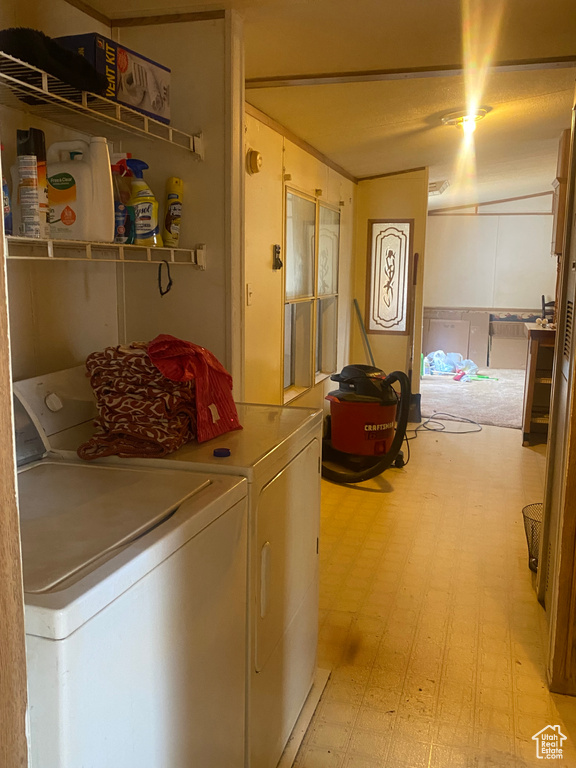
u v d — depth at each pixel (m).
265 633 1.58
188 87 2.19
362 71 2.71
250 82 2.83
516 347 8.65
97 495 1.32
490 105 3.33
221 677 1.33
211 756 1.29
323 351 5.16
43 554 1.02
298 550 1.85
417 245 5.49
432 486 4.02
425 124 3.71
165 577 1.07
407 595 2.64
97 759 0.89
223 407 1.81
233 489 1.35
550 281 8.52
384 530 3.31
